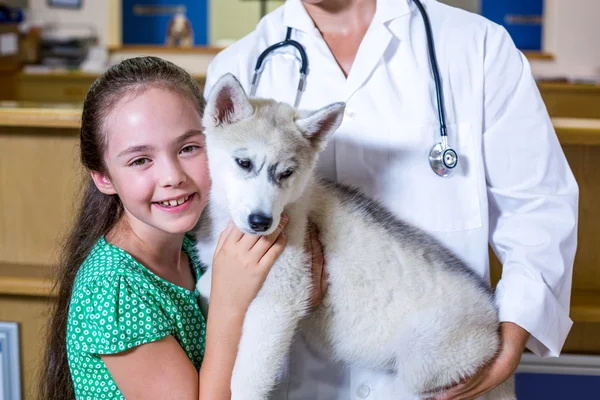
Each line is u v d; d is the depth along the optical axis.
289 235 1.45
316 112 1.44
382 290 1.51
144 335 1.28
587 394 2.00
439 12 1.62
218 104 1.44
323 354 1.59
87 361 1.29
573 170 2.03
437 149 1.53
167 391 1.28
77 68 5.64
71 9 6.32
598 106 4.79
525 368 2.01
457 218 1.56
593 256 2.06
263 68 1.66
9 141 2.17
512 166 1.54
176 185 1.33
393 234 1.53
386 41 1.57
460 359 1.47
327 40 1.66
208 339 1.35
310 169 1.49
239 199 1.37
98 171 1.41
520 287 1.48
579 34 6.16
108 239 1.43
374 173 1.59
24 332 2.03
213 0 6.46
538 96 1.54
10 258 2.21
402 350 1.50
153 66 1.39
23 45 5.57
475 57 1.55
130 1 6.45
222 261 1.36
